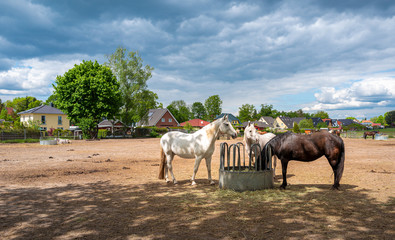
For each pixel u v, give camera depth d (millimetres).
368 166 11227
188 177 9156
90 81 39281
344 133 52375
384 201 5734
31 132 36875
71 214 5082
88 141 35656
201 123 80250
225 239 3822
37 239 3906
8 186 7789
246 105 103750
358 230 4109
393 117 113062
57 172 10320
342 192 6555
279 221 4547
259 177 6715
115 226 4402
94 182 8344
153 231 4160
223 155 7191
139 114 51344
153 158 15391
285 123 99125
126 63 49938
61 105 39906
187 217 4816
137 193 6781
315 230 4121
